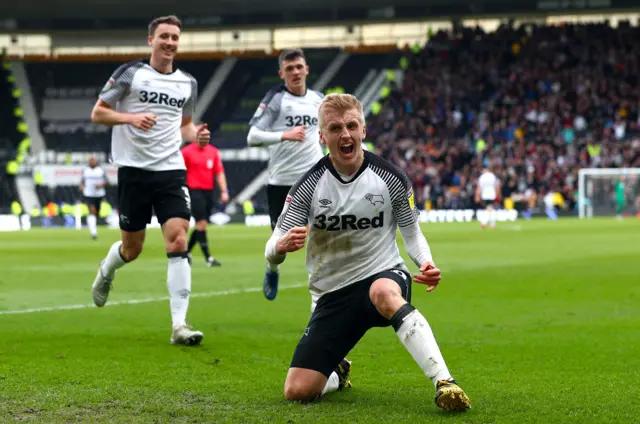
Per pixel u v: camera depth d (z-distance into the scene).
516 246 29.02
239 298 15.34
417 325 6.74
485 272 19.83
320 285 7.33
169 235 10.70
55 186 66.50
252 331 11.35
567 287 16.69
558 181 60.59
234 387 7.65
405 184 7.29
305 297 15.48
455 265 21.72
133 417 6.38
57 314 13.02
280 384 7.80
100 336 10.81
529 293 15.77
